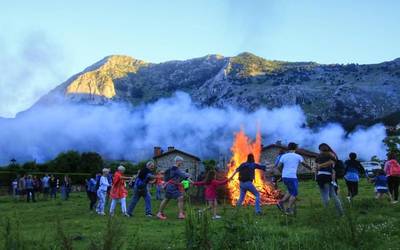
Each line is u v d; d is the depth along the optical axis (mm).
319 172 13633
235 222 9109
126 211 18297
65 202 32281
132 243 9703
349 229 8617
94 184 22203
